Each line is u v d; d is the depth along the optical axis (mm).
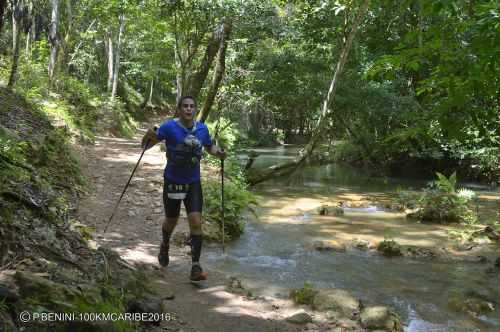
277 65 16328
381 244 7234
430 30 3814
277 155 25594
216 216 7582
